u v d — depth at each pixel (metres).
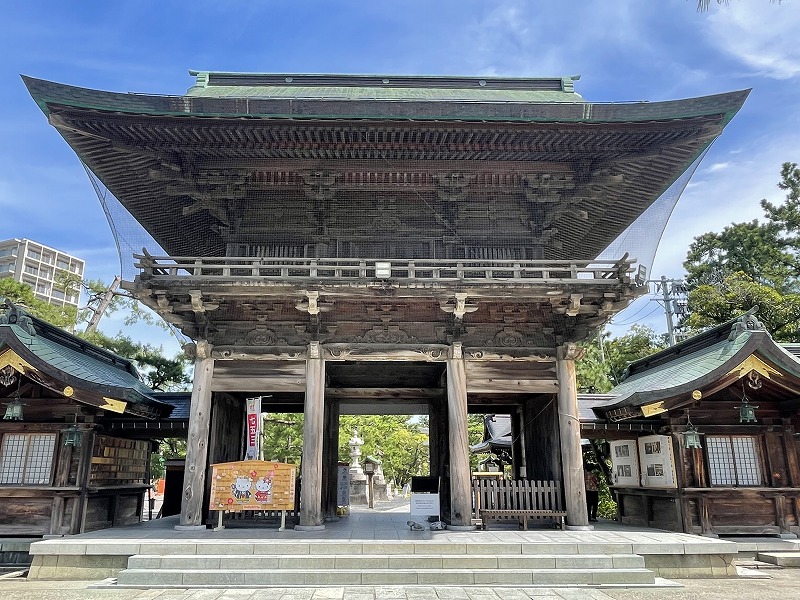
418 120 13.34
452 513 13.80
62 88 12.47
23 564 12.59
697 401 13.99
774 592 9.91
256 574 10.23
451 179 15.45
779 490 14.02
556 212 15.82
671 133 13.87
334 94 17.94
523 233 15.93
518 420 20.91
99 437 14.53
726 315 32.19
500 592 9.63
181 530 13.40
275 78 19.58
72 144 13.81
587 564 10.75
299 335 15.06
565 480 14.27
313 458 13.94
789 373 13.47
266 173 15.36
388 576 10.29
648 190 16.14
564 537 12.23
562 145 14.47
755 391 14.66
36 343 13.68
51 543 11.21
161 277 13.69
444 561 10.70
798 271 37.88
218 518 14.30
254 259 14.09
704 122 13.50
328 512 17.66
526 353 15.11
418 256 15.72
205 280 13.68
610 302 14.24
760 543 13.38
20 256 86.81
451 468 14.13
